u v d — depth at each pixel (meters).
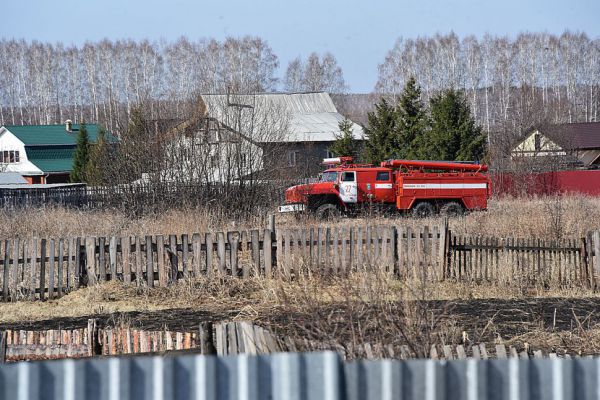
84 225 77.25
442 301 48.50
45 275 59.09
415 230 58.28
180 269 56.88
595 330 35.69
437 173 119.12
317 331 26.22
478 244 57.28
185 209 81.94
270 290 48.28
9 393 13.16
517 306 46.91
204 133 98.44
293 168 133.62
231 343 27.33
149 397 13.61
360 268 56.34
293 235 58.53
